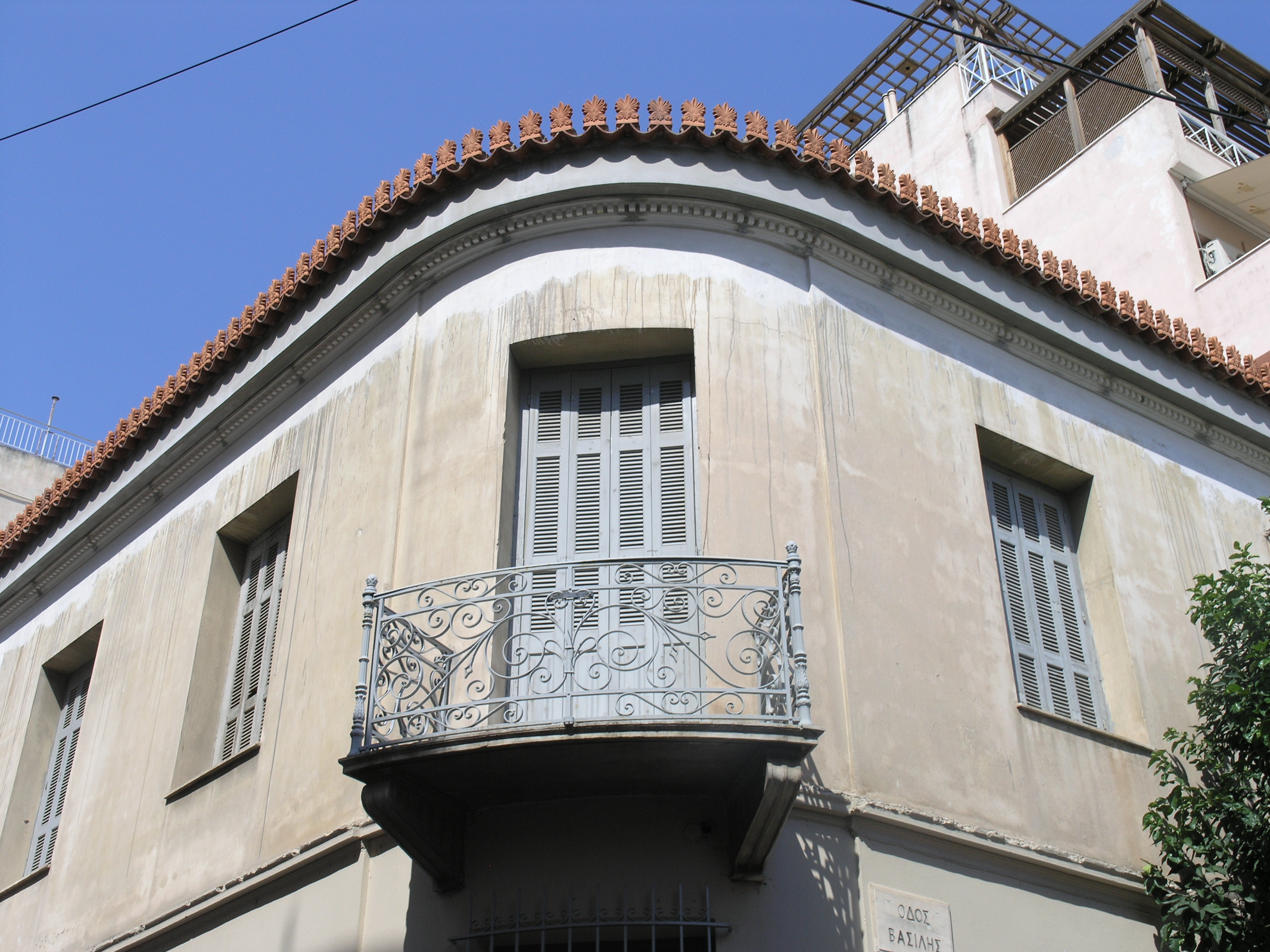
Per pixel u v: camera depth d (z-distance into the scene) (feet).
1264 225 64.69
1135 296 61.52
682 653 29.17
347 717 31.01
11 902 40.45
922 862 28.55
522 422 33.37
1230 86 69.10
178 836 34.55
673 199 34.17
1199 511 40.37
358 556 33.37
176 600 40.04
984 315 37.55
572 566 26.94
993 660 32.37
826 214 34.63
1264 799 31.37
